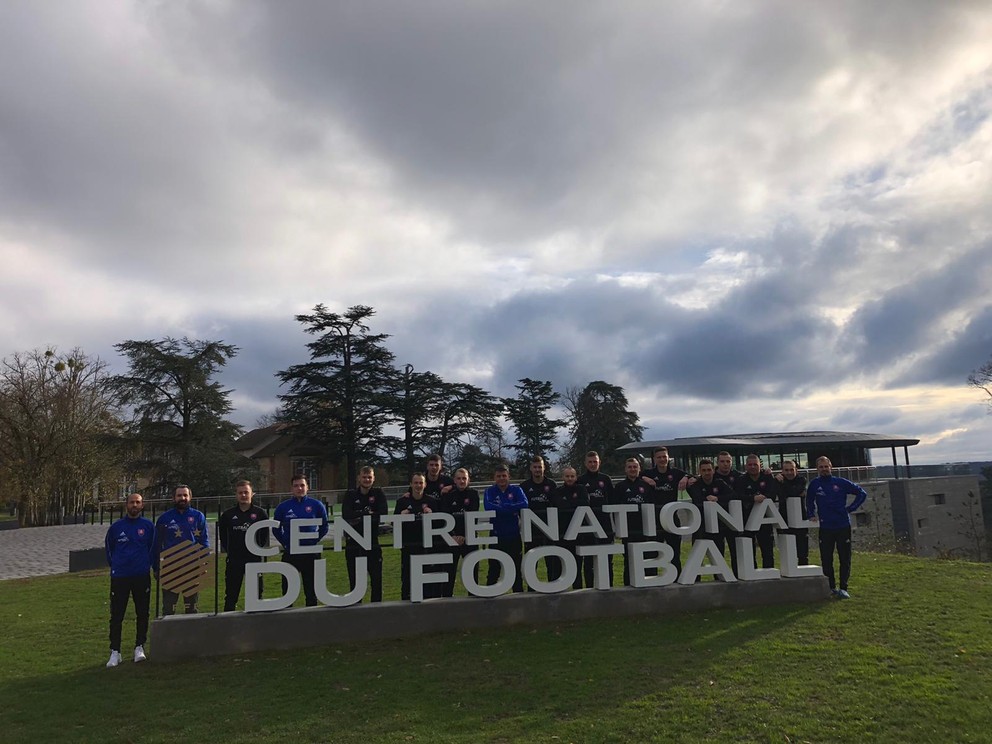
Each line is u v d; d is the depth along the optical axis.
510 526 10.67
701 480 11.45
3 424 44.88
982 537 41.94
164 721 6.61
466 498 10.48
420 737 6.01
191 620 8.86
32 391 45.44
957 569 13.12
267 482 66.31
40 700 7.33
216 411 57.19
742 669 7.51
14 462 44.34
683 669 7.57
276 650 8.99
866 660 7.67
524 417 63.81
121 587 8.78
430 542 9.84
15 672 8.41
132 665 8.59
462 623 9.62
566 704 6.66
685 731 5.96
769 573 10.88
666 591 10.38
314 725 6.39
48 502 45.28
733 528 10.97
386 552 18.16
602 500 11.27
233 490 55.06
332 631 9.21
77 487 46.50
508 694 7.00
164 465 54.12
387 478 60.31
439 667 7.98
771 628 9.17
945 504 41.59
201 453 53.84
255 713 6.75
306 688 7.43
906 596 10.77
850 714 6.21
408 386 59.03
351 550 10.16
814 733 5.85
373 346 56.00
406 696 7.07
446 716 6.49
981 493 45.38
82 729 6.48
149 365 55.16
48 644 9.80
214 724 6.50
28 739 6.27
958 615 9.48
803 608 10.27
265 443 79.38
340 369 55.38
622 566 13.98
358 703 6.93
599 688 7.07
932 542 40.28
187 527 9.94
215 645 8.88
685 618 9.94
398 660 8.33
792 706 6.44
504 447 64.06
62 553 24.59
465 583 9.77
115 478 49.47
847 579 11.11
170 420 56.00
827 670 7.39
